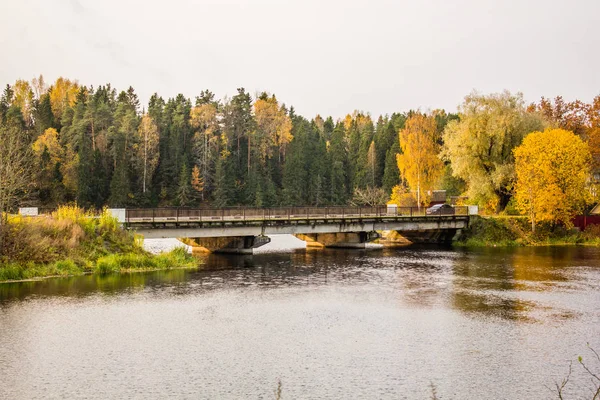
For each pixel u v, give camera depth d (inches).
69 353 697.6
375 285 1203.9
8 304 942.4
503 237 2253.9
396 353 713.6
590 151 2632.9
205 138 4097.0
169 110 4562.0
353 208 2215.8
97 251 1328.7
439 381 615.8
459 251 1962.4
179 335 784.9
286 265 1529.3
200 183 3873.0
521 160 2268.7
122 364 660.7
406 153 2984.7
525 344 754.8
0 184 1214.3
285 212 1977.1
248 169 4261.8
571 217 2306.8
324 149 4694.9
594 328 837.8
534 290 1147.3
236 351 716.7
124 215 1462.8
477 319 893.2
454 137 2539.4
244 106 4456.2
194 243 1919.3
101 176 3518.7
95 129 4003.4
